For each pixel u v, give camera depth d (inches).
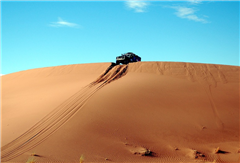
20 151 634.8
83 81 1154.7
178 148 677.9
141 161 574.6
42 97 1047.6
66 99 936.3
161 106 883.4
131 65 1294.3
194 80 1099.3
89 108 847.1
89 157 580.4
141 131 746.8
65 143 661.3
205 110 888.3
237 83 1095.6
